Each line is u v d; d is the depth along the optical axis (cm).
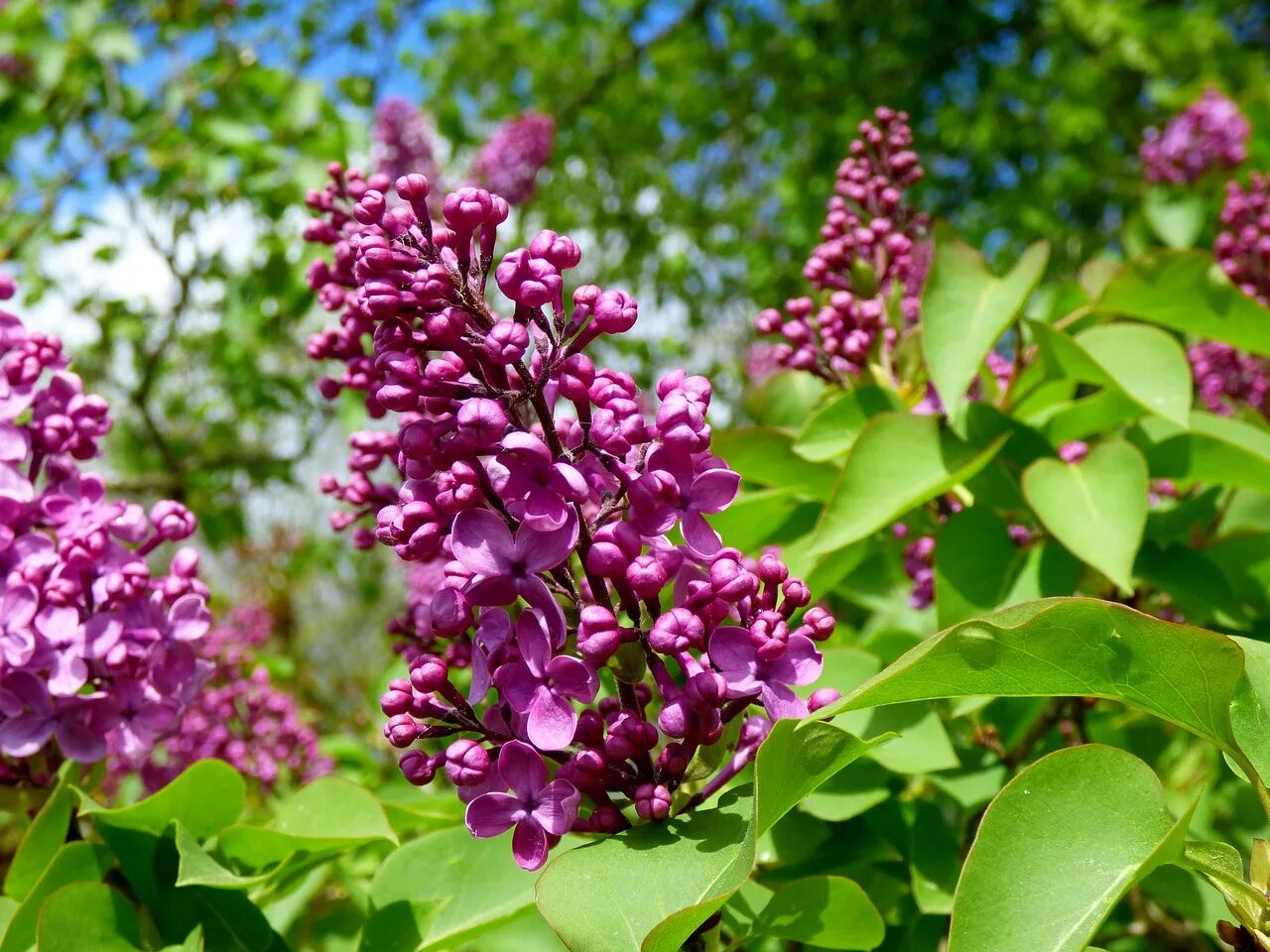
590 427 16
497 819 16
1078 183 111
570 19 122
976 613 27
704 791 18
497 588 16
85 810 22
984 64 127
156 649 23
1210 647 16
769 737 15
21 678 22
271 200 63
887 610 34
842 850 26
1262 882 17
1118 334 29
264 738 37
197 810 23
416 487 17
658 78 130
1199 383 41
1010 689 17
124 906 22
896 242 30
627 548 16
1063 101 115
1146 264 29
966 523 28
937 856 25
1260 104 70
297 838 22
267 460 75
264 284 64
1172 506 33
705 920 16
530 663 16
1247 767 17
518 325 16
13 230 69
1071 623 16
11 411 24
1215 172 65
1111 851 15
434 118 84
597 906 15
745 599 17
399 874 23
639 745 17
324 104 66
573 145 120
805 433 30
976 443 28
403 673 33
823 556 26
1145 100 127
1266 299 38
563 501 16
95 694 23
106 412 25
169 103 68
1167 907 29
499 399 17
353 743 46
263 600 88
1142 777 16
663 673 17
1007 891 15
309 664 97
